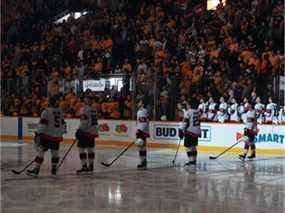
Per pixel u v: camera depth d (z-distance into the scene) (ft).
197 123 50.03
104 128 75.15
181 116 68.64
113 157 57.00
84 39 90.02
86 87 77.87
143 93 72.23
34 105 81.15
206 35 81.51
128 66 79.66
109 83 75.77
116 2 94.99
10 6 100.53
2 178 39.22
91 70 81.71
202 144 67.56
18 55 91.66
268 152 64.39
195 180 39.34
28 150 64.18
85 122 42.75
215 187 35.83
